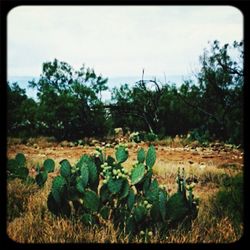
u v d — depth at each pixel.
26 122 15.56
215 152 11.58
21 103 16.03
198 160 9.91
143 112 16.19
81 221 4.08
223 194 5.07
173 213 3.92
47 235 3.86
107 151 12.22
